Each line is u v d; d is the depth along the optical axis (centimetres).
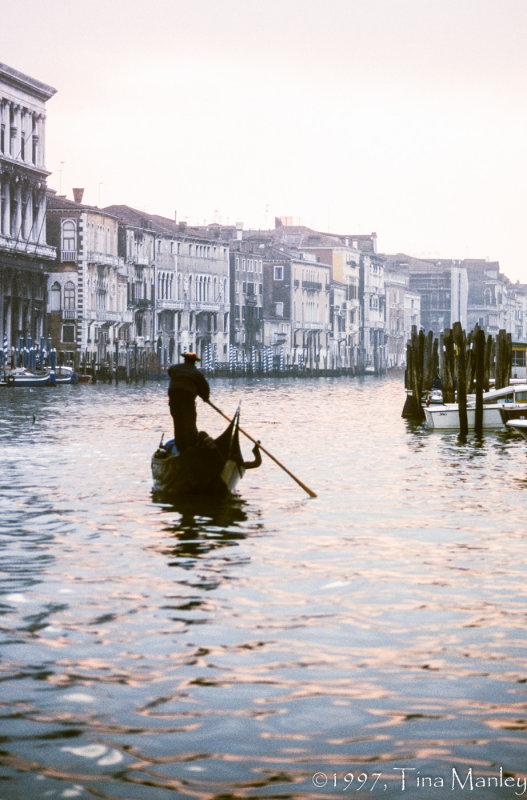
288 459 2820
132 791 750
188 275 12850
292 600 1226
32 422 4450
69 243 10838
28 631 1097
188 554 1487
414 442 3425
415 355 4759
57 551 1504
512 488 2212
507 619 1149
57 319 10862
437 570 1392
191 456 2016
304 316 15588
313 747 816
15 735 836
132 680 952
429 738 831
